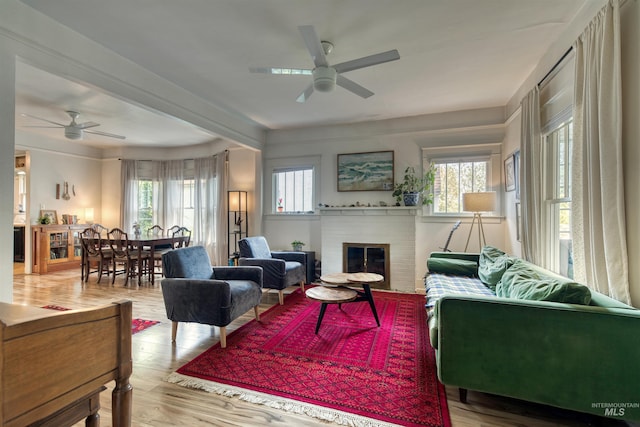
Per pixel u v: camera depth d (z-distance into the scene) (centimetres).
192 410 190
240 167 640
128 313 123
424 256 503
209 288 278
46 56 246
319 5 235
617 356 164
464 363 189
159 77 356
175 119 389
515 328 180
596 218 199
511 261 301
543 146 310
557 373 173
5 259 217
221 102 439
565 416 186
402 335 307
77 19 250
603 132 191
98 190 743
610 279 187
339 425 178
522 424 179
